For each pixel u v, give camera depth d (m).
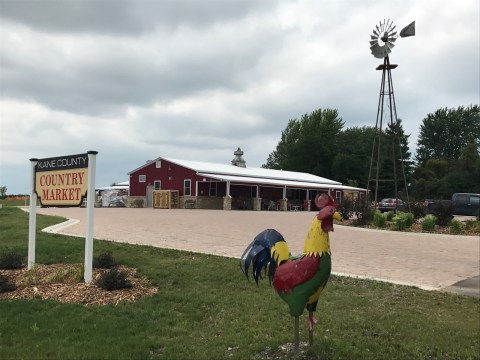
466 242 15.33
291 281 4.52
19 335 5.48
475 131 102.69
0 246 11.43
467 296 7.78
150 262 9.59
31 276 7.89
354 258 11.30
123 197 46.88
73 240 12.65
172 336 5.68
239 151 52.84
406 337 5.78
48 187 8.73
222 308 6.78
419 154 106.06
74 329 5.71
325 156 85.44
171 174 42.38
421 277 9.20
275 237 4.82
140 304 6.83
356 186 73.88
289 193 51.91
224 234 15.30
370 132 88.12
